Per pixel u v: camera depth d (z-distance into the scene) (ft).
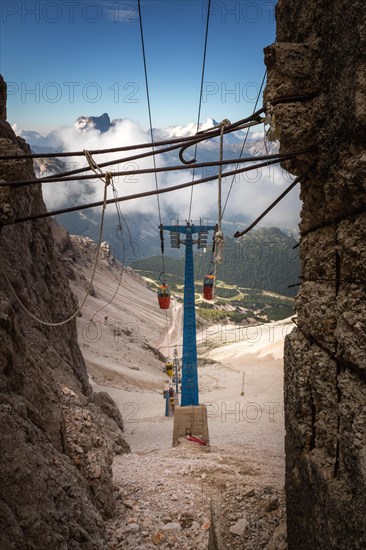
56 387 38.37
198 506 34.30
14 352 27.20
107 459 35.12
